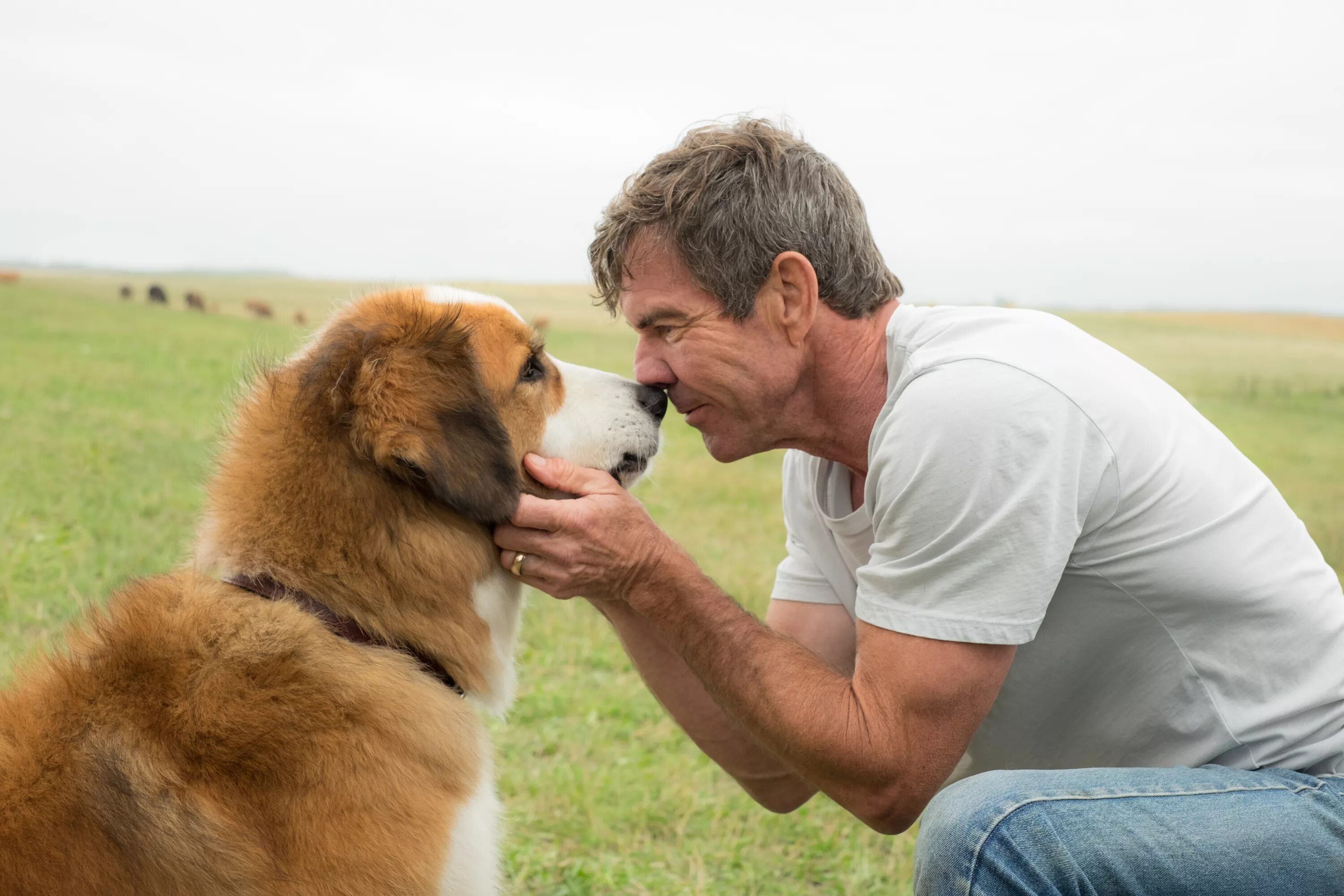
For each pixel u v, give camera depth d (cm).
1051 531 232
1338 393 1446
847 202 270
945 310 271
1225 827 224
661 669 312
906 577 241
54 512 727
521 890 355
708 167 259
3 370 1422
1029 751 279
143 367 1614
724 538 841
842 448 282
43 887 202
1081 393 237
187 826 214
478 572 261
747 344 267
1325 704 243
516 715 489
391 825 225
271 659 228
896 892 372
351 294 297
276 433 249
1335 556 765
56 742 218
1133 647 252
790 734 248
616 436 299
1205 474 246
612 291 287
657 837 404
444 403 240
